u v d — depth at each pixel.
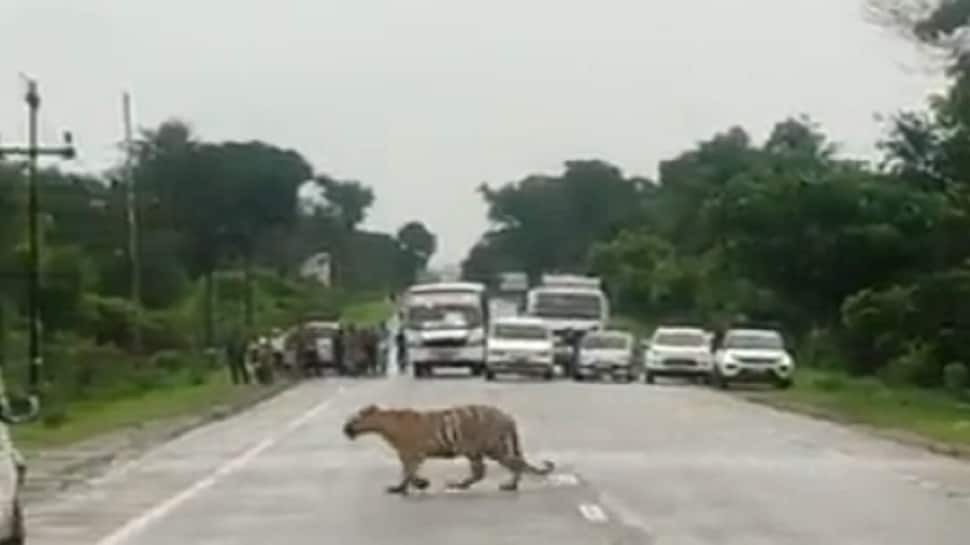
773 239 94.81
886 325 78.75
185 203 147.00
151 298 104.19
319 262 172.00
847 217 93.88
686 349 81.25
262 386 75.38
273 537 25.30
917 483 33.41
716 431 48.62
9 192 80.50
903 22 68.06
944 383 68.94
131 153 109.31
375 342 93.06
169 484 34.00
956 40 68.25
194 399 64.56
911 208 92.62
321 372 89.31
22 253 77.50
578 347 84.44
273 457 40.41
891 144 93.62
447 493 31.45
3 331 65.50
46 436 46.44
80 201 100.62
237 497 31.25
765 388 75.00
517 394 67.69
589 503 29.53
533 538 24.70
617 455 40.03
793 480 33.97
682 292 128.62
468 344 86.81
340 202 193.88
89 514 28.62
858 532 25.25
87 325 79.62
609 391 71.62
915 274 85.12
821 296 95.44
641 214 182.00
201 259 136.62
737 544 23.78
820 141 141.00
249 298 106.06
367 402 63.34
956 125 73.62
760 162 125.06
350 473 36.03
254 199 151.62
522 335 83.75
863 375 79.88
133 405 60.91
